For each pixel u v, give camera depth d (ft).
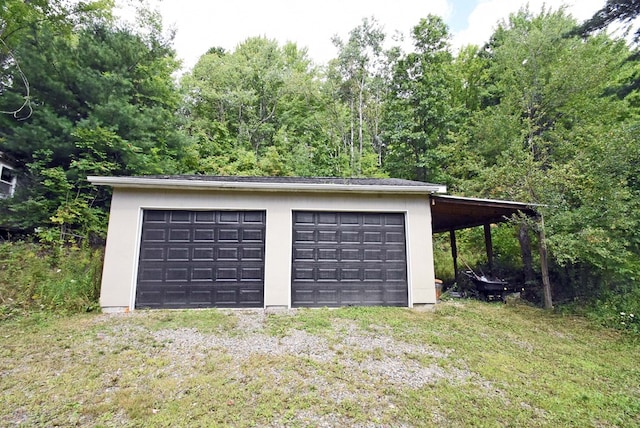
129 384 11.84
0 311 18.57
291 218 23.88
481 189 36.60
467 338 17.72
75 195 31.32
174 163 41.45
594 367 14.75
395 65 58.80
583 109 41.34
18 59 30.14
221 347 15.38
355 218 24.73
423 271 24.26
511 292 29.96
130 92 37.91
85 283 21.58
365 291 23.98
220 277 22.80
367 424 9.96
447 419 10.39
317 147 65.92
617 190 22.65
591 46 42.32
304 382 12.27
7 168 32.78
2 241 27.50
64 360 13.64
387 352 15.38
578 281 26.30
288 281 23.04
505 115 44.96
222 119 66.69
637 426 10.46
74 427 9.46
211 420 9.86
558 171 25.35
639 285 23.45
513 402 11.54
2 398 10.77
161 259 22.48
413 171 55.62
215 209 23.26
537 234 26.76
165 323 18.60
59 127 31.04
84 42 33.55
